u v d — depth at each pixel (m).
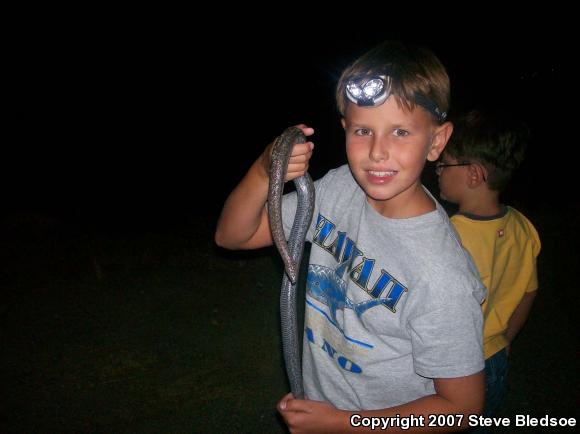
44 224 5.88
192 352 3.84
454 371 1.30
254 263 5.12
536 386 3.41
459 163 2.03
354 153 1.30
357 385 1.53
